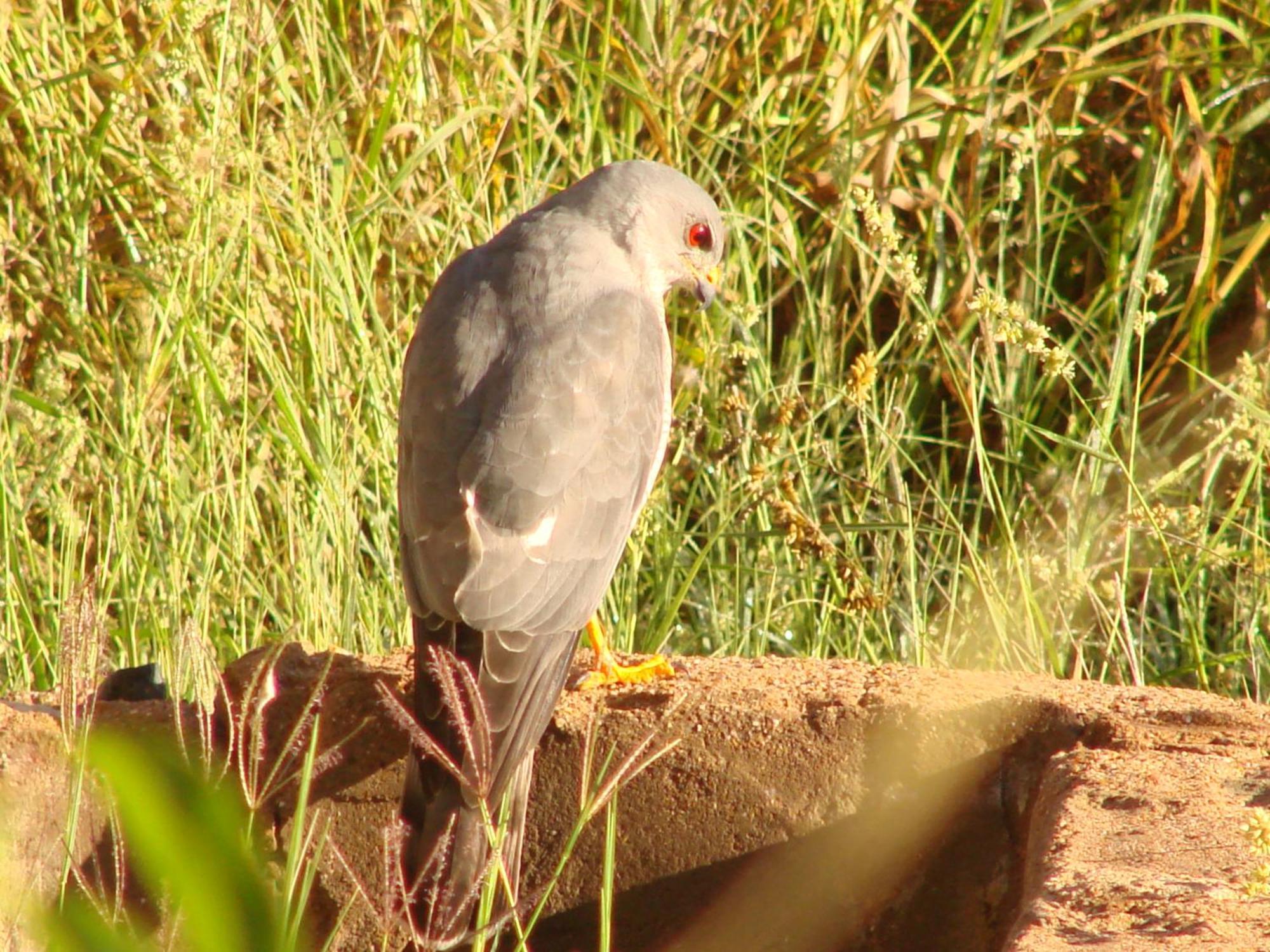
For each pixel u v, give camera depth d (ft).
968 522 38.55
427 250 38.32
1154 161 41.39
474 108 37.60
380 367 34.68
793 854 24.90
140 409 32.60
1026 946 16.97
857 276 42.11
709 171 41.01
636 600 34.58
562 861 20.29
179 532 32.60
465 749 21.52
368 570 35.24
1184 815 20.66
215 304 34.58
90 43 38.45
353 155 37.37
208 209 34.35
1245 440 33.76
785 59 42.88
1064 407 40.98
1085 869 19.12
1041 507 34.22
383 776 25.54
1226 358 42.11
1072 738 24.23
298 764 25.49
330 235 35.17
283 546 34.53
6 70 36.65
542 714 23.16
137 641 31.53
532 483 24.18
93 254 37.19
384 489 34.81
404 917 20.93
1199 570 32.30
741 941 25.03
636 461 25.81
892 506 36.42
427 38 38.73
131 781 14.88
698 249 30.55
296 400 33.99
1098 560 35.35
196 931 15.10
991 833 24.38
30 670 30.96
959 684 25.52
